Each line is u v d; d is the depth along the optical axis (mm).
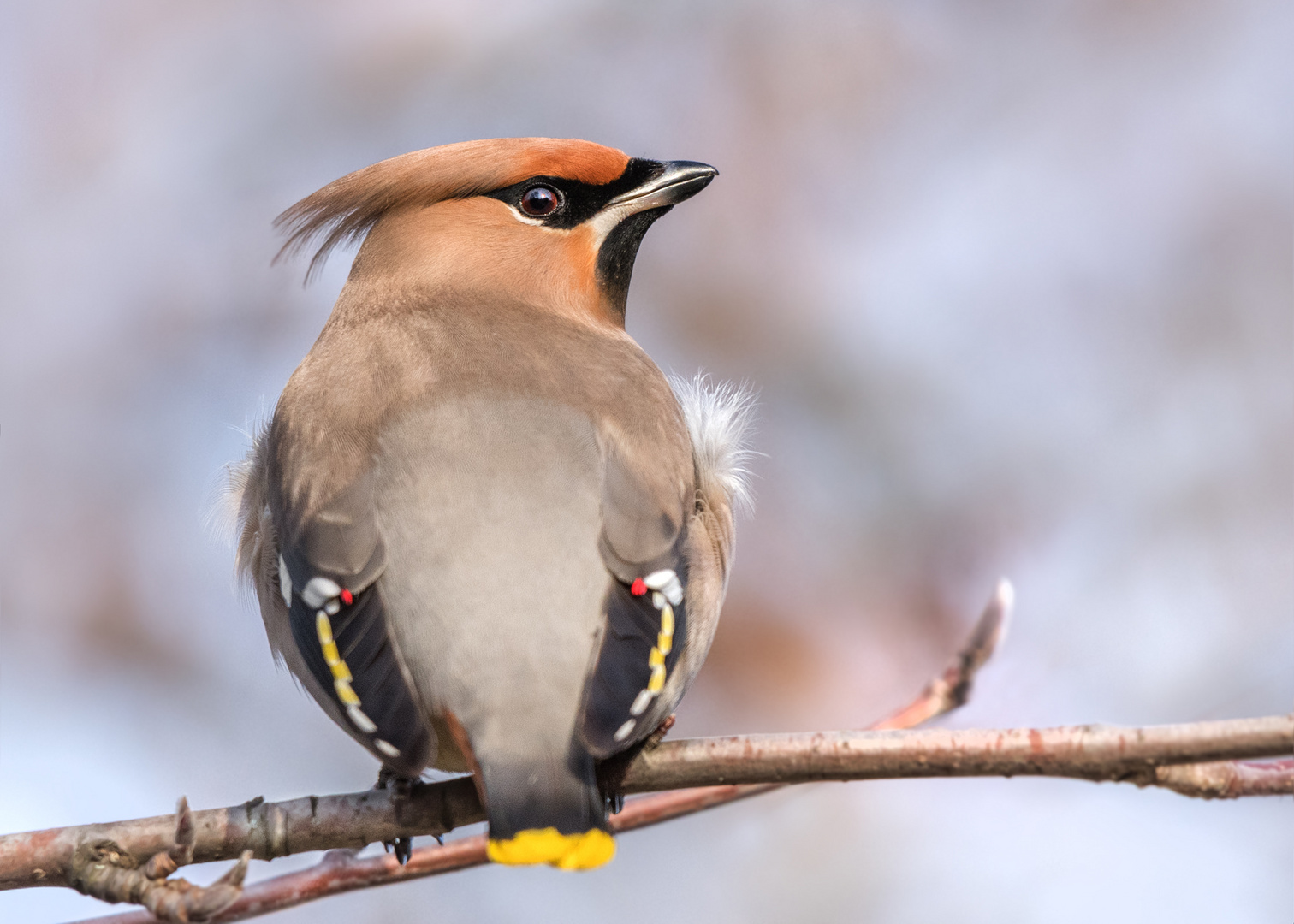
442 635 7012
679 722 12625
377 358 8203
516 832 6574
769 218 14742
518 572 7164
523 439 7629
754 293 14477
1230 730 6547
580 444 7676
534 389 7898
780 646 12859
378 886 8109
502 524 7297
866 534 13500
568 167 9164
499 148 9188
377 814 7391
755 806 12180
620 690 6945
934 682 8914
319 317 14312
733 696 12773
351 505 7473
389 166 9211
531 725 6801
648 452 7816
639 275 14539
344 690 7027
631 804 8320
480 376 7945
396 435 7668
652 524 7496
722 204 14766
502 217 9086
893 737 7012
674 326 14422
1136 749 6637
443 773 7855
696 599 7852
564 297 9055
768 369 14219
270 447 8172
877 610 13125
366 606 7215
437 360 8086
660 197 9273
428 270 8953
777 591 13156
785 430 13953
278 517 7773
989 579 13383
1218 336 14445
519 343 8273
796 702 12719
